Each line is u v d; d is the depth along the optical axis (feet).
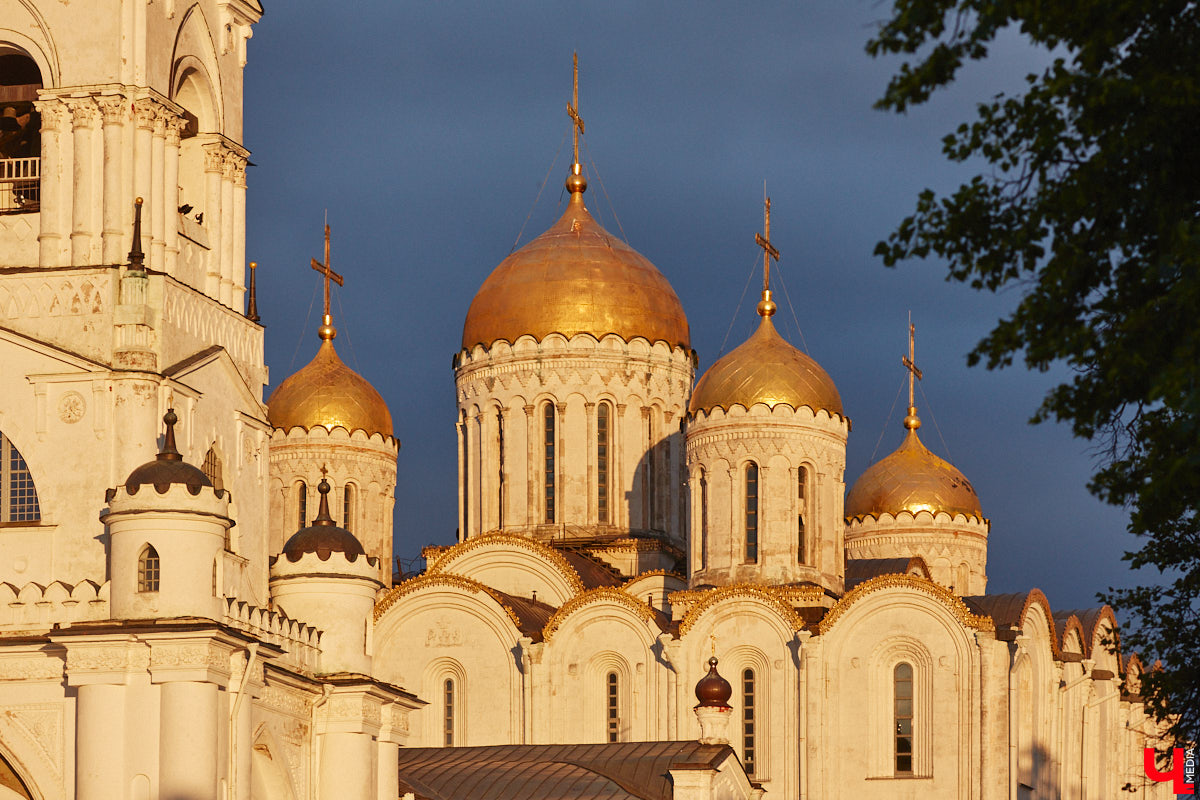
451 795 510.17
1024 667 602.85
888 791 574.97
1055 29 224.12
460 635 604.49
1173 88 217.36
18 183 421.18
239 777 375.66
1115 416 241.76
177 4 422.41
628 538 643.45
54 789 376.68
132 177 405.59
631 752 538.88
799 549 606.96
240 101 447.01
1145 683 366.02
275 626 407.23
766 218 630.74
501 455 653.71
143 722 365.40
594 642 595.88
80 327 400.06
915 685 580.30
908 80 227.81
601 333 650.43
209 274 430.20
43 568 392.47
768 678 585.22
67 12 408.46
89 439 395.55
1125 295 230.68
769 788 580.30
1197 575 339.16
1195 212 228.43
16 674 380.78
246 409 435.12
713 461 609.01
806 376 612.70
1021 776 593.01
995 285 234.99
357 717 422.41
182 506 370.73
